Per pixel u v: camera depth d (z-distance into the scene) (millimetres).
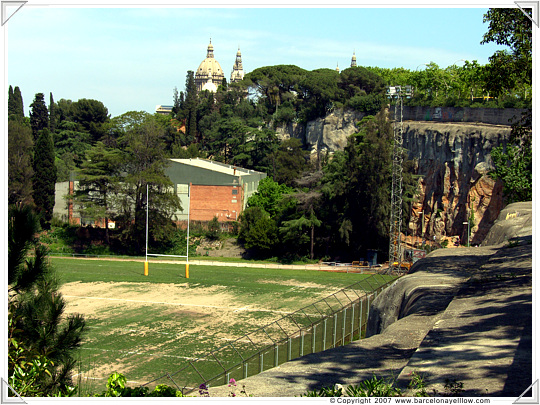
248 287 67562
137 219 93438
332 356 16984
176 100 194375
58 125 139250
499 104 93188
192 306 57219
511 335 15438
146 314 53406
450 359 13875
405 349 17547
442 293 24531
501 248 34562
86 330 17766
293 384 14398
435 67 117562
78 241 97000
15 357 14812
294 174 120812
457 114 98875
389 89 83188
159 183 93062
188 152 147250
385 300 30109
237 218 99812
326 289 66312
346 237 86938
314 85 140750
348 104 136000
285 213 94500
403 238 96000
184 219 101562
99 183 95188
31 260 16922
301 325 48125
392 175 81812
